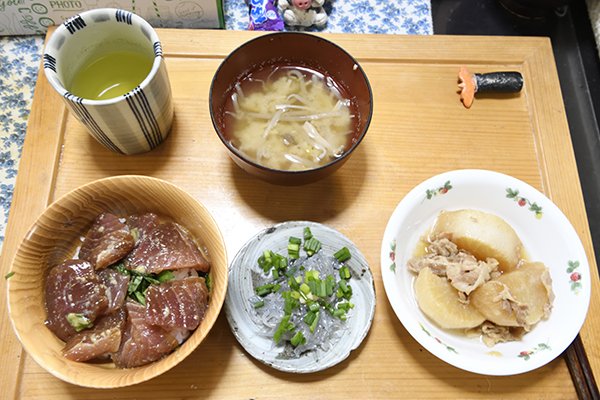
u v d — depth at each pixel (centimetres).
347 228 35
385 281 31
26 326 27
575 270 32
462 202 35
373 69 41
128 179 30
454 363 28
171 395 30
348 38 41
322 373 31
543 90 41
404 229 33
